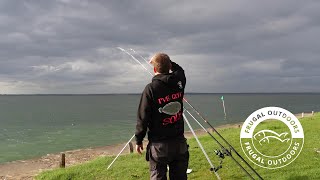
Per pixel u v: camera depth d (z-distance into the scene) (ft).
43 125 184.14
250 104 529.45
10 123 201.05
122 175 30.55
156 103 15.53
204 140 49.83
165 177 15.80
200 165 32.12
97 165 34.73
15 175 41.98
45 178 31.99
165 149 15.60
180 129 16.06
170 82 15.70
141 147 16.10
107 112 358.84
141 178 29.55
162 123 15.65
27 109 452.76
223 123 157.58
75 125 183.42
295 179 26.76
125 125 181.37
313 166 30.45
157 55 16.24
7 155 79.20
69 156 58.39
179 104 16.05
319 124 56.85
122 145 71.77
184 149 16.20
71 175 31.30
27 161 53.93
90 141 109.19
